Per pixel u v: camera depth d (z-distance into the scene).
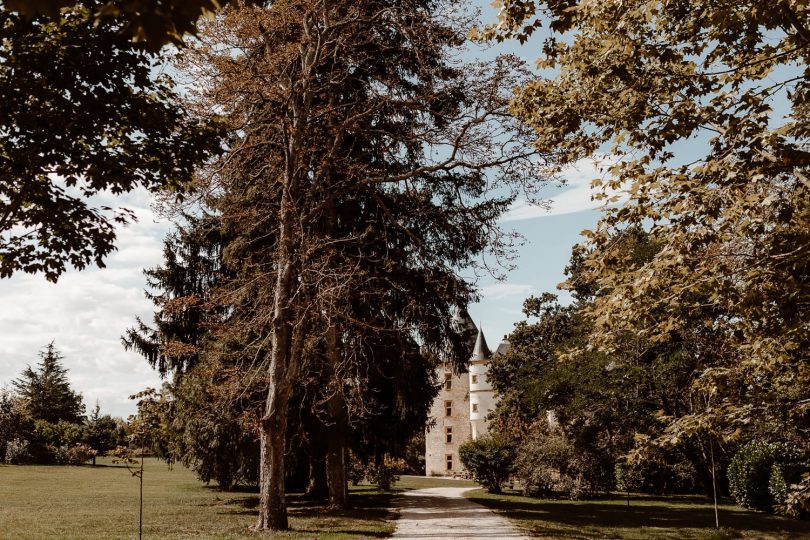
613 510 19.73
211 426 20.80
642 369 18.83
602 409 20.58
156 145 9.81
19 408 48.50
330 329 18.33
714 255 8.32
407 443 23.05
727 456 24.78
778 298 7.92
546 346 35.59
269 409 15.23
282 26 16.00
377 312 19.66
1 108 8.18
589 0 8.87
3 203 9.78
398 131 19.20
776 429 10.19
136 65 8.90
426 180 19.92
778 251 8.08
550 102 10.77
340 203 20.17
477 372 61.47
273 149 18.12
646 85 9.85
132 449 11.10
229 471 23.00
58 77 8.34
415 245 19.92
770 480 18.70
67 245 10.41
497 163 18.05
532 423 33.22
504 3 9.57
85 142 9.58
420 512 18.66
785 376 8.83
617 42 9.55
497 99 17.50
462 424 61.84
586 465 25.08
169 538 12.62
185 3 2.78
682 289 8.14
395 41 19.16
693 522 16.11
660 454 23.70
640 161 9.28
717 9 8.31
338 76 18.06
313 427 20.95
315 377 18.98
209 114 15.43
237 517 16.97
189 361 23.80
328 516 17.52
